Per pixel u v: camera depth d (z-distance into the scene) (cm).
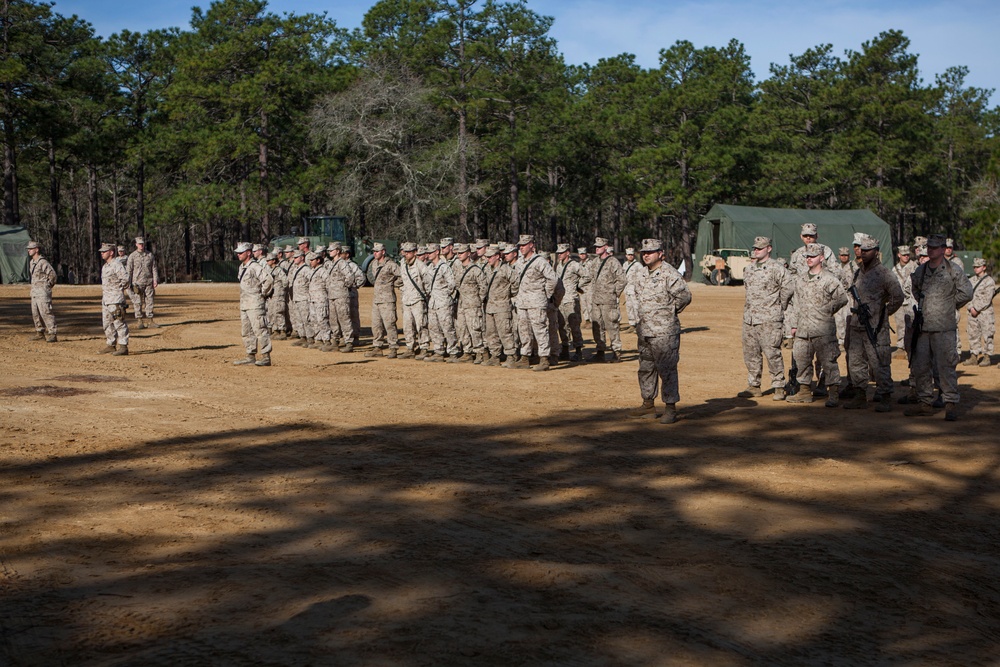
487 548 586
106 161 5847
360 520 651
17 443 913
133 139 5966
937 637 455
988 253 3522
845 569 552
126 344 1714
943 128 7788
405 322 1694
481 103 5503
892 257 4866
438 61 5628
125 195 7744
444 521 650
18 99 5203
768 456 860
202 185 5672
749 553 581
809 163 6375
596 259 1662
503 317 1537
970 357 1562
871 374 1185
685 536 616
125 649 420
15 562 557
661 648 429
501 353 1698
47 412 1091
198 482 763
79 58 5678
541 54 5734
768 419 1048
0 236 4603
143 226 6225
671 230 8069
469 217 6338
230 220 7581
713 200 6278
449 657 412
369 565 548
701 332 2103
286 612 468
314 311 1792
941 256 1036
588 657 416
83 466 820
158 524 642
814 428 995
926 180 7012
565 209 6469
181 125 5916
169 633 439
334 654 413
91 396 1214
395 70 5594
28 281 4644
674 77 6356
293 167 5922
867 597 507
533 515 666
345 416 1072
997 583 536
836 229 4741
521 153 5675
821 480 771
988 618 483
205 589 503
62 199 8344
